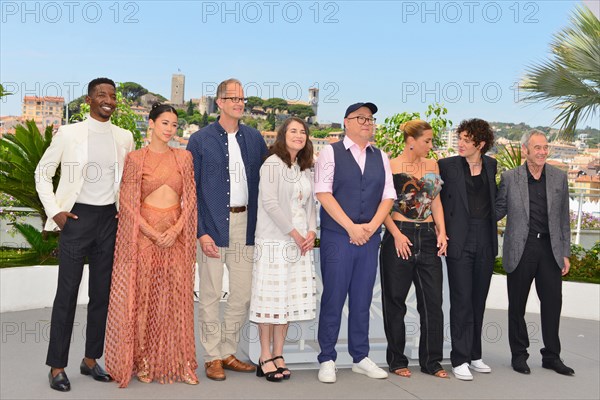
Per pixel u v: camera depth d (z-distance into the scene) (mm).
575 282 7395
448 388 4266
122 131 4270
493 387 4328
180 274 4219
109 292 4234
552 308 4797
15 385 4086
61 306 4047
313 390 4113
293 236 4246
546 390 4301
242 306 4484
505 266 4812
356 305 4465
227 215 4363
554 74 8539
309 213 4457
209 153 4383
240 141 4477
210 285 4387
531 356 5305
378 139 9523
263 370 4359
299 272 4344
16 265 7547
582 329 6617
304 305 4328
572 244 9406
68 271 4051
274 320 4230
